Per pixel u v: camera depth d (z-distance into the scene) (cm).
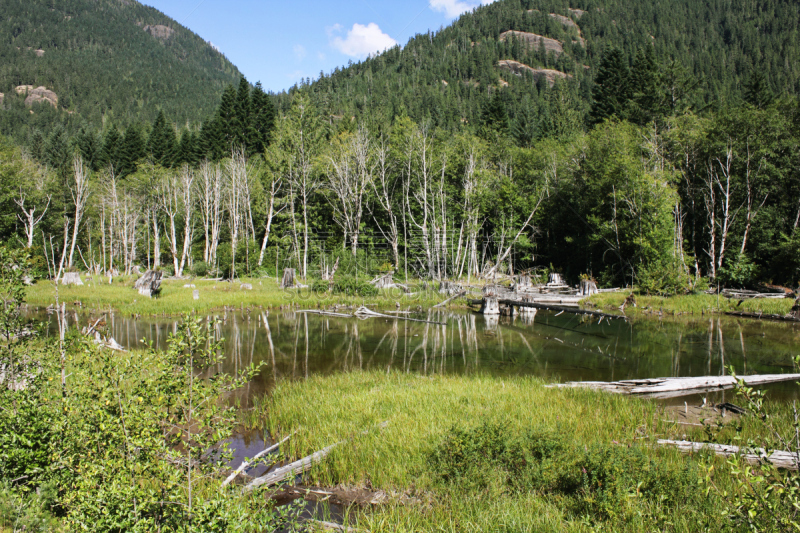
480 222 4675
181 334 485
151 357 514
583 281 3206
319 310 2716
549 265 4478
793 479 401
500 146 4862
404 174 4578
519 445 724
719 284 3186
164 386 478
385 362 1557
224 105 5828
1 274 656
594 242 3728
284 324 2306
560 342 1880
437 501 652
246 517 466
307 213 4903
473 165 4309
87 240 5294
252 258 4528
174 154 6253
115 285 3562
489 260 4656
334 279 3572
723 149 3322
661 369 1452
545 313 2695
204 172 5144
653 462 650
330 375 1362
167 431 492
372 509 652
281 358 1608
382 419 957
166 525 442
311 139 4934
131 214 5400
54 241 4975
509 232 4272
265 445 874
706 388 1229
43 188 4800
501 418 832
